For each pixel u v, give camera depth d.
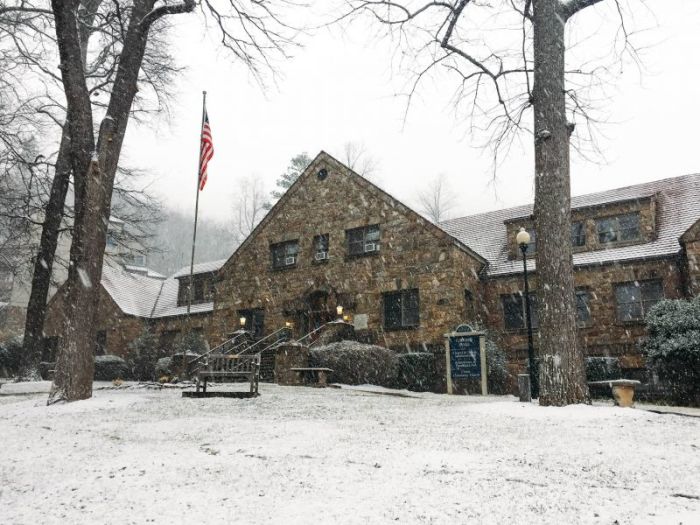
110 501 3.37
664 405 14.32
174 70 17.59
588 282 19.09
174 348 24.09
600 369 16.61
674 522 2.83
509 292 20.67
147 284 34.66
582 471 4.07
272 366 19.36
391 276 20.38
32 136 20.28
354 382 17.55
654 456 4.69
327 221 22.77
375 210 21.52
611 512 3.02
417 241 20.11
